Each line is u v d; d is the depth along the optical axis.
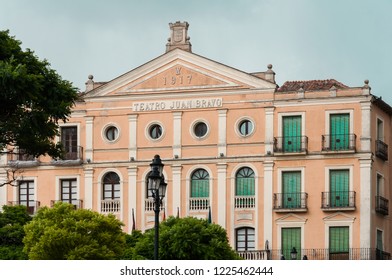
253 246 96.31
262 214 96.31
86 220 73.50
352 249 94.38
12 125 66.81
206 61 98.44
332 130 96.06
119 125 100.38
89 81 101.81
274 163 96.56
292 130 96.81
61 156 70.31
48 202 100.94
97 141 100.69
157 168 58.91
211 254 76.00
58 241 71.81
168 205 98.31
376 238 96.44
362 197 94.81
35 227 74.00
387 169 99.69
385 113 99.81
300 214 95.56
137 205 99.00
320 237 95.00
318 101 96.31
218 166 97.62
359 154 95.19
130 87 100.25
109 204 99.62
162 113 99.44
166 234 76.25
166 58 99.56
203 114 98.56
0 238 81.94
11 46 67.69
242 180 97.25
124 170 99.81
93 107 101.00
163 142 99.12
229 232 96.81
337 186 95.38
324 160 95.75
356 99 95.75
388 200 99.31
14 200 101.31
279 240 95.75
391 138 100.81
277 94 97.12
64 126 101.44
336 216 94.94
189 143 98.56
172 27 99.94
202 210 97.62
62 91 68.12
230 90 98.00
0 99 65.31
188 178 98.19
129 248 77.69
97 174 100.25
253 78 97.50
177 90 99.12
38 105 67.12
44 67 68.19
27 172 101.56
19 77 63.94
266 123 97.12
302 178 96.00
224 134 97.81
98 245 72.44
